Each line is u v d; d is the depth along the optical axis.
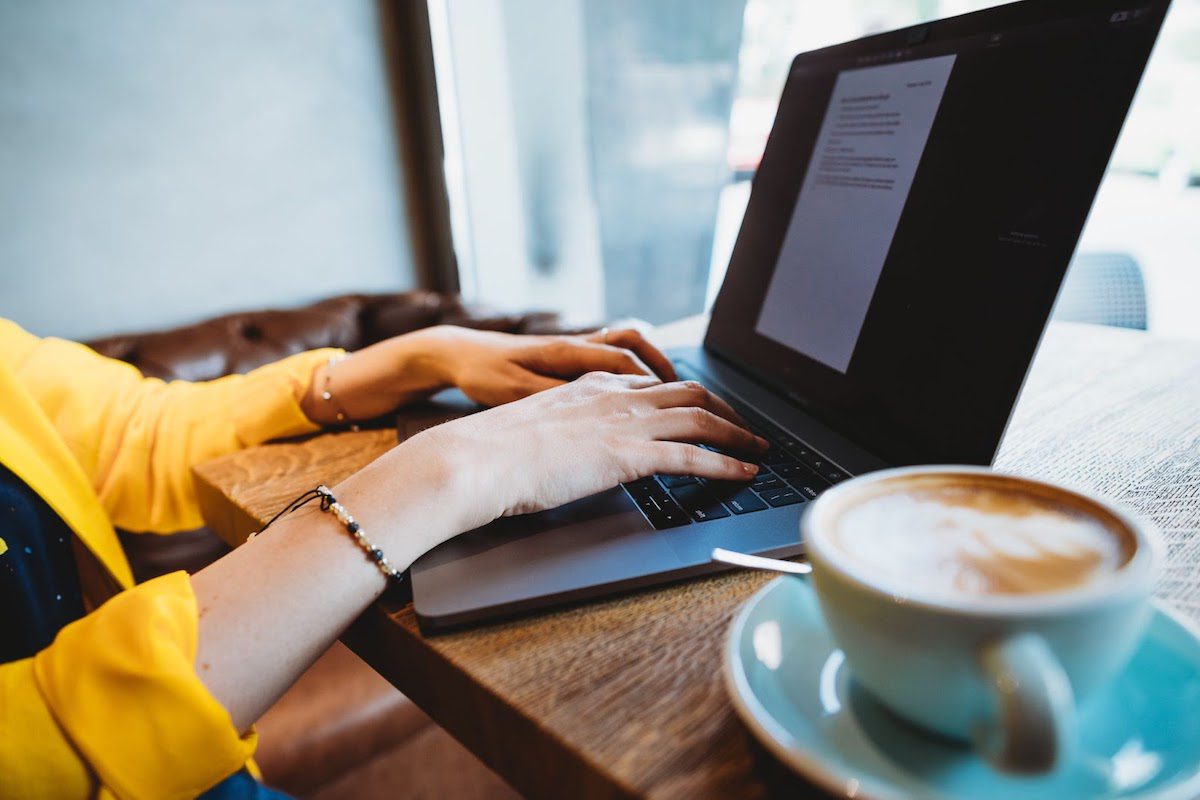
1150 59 0.37
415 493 0.37
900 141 0.54
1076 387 0.64
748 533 0.38
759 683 0.25
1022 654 0.18
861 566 0.22
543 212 2.33
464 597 0.33
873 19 1.86
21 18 1.35
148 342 1.49
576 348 0.57
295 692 0.90
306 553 0.34
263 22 1.65
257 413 0.64
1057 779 0.21
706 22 3.27
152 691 0.29
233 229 1.69
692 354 0.76
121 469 0.65
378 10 1.83
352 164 1.87
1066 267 0.39
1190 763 0.20
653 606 0.34
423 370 0.61
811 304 0.60
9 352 0.64
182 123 1.57
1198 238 1.79
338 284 1.91
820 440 0.51
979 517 0.24
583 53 2.46
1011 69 0.45
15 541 0.59
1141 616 0.20
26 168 1.40
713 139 3.46
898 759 0.22
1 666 0.31
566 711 0.28
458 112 1.96
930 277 0.48
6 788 0.28
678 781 0.24
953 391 0.44
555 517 0.40
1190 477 0.45
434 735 0.96
